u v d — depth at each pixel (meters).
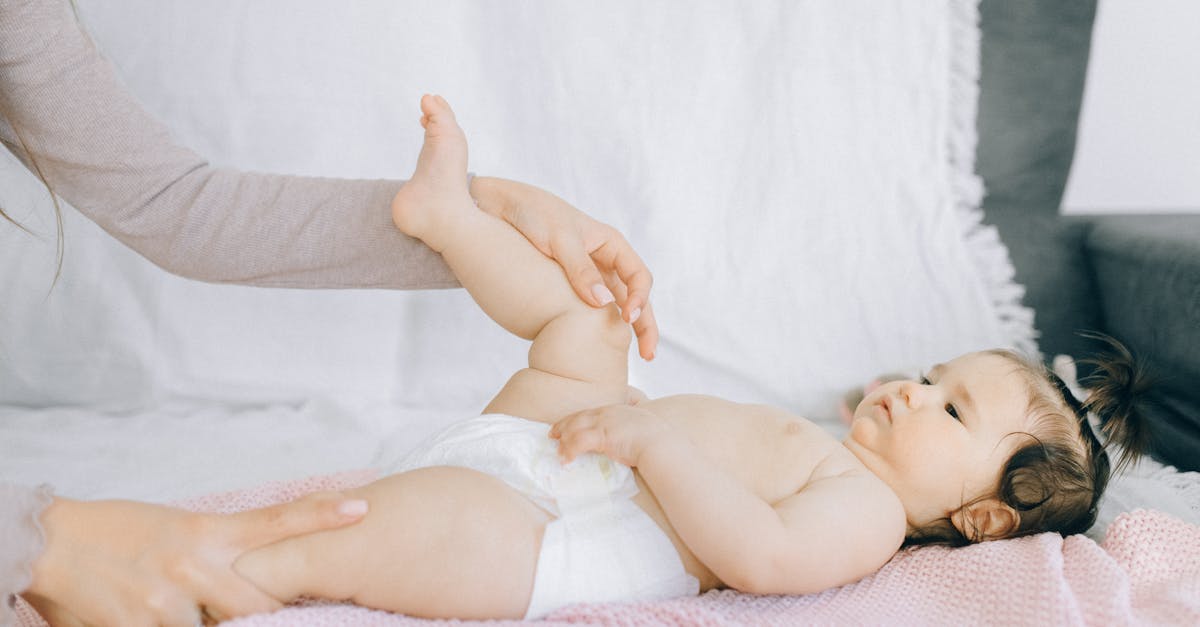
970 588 1.09
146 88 1.78
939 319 1.86
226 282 1.20
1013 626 1.02
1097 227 1.87
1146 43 1.87
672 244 1.87
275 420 1.72
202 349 1.79
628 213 1.88
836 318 1.86
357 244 1.16
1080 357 1.86
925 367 1.84
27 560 0.77
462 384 1.86
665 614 0.97
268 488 1.32
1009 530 1.24
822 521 1.07
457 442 1.10
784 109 1.87
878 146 1.88
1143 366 1.52
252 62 1.79
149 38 1.77
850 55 1.87
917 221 1.88
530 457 1.07
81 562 0.80
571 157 1.88
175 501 1.28
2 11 1.02
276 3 1.79
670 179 1.88
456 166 1.14
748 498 1.04
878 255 1.88
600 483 1.06
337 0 1.80
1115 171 1.91
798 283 1.88
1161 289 1.67
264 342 1.81
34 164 1.12
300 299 1.82
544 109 1.86
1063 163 1.91
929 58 1.87
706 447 1.21
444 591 0.94
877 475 1.26
